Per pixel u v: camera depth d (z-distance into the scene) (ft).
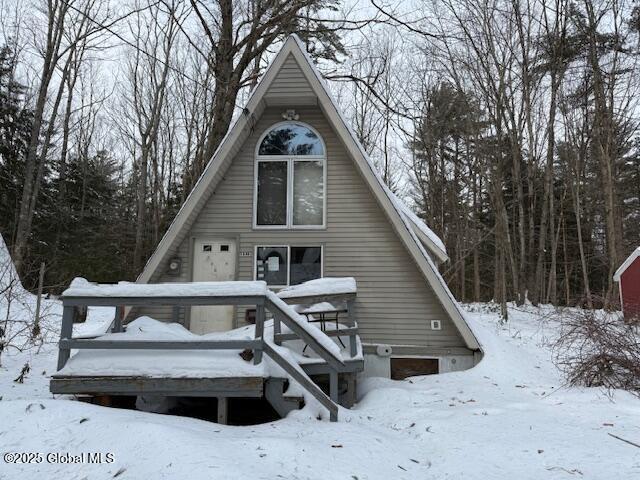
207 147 36.70
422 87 69.26
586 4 69.62
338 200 30.71
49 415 14.16
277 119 31.78
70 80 87.81
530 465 12.78
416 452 14.49
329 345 18.83
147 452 11.62
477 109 68.13
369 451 13.57
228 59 36.78
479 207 92.58
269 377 18.20
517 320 54.29
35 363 27.30
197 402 23.39
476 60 65.41
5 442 12.64
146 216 98.17
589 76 73.92
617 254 78.64
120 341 17.39
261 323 17.54
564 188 88.69
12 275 35.96
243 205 30.99
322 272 29.96
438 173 88.22
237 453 12.06
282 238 30.53
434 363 28.58
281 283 30.12
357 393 24.70
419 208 98.73
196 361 17.42
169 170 99.09
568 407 19.13
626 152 91.04
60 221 84.53
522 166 79.97
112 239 94.02
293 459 12.10
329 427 15.98
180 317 29.78
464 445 14.56
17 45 86.74
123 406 20.06
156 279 30.19
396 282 29.45
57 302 50.96
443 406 19.95
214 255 30.73
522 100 70.90
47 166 90.99
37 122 61.36
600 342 22.66
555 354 33.91
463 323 27.91
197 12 35.76
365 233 30.19
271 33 37.04
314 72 29.78
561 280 97.45
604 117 71.46
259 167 31.63
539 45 70.49
